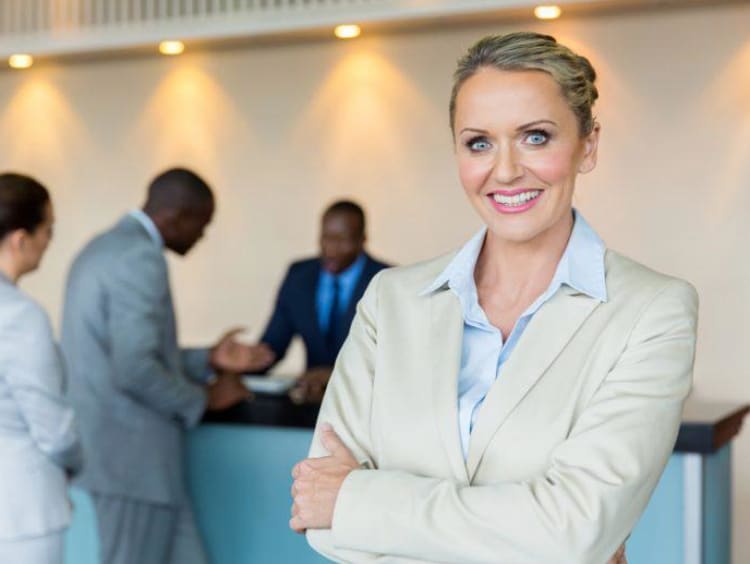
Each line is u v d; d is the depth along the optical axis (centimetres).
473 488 138
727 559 344
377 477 141
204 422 361
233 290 600
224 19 554
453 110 145
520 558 134
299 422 349
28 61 624
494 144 141
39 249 284
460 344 150
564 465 137
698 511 295
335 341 460
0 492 266
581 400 141
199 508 365
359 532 139
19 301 271
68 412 276
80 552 363
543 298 146
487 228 155
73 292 335
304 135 582
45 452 274
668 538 298
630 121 518
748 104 500
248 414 354
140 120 618
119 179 624
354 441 153
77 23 587
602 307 144
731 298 504
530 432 141
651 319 142
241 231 597
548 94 139
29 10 596
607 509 134
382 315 157
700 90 507
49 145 641
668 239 513
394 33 558
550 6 499
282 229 588
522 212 142
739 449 507
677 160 512
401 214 562
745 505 505
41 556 271
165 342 339
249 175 595
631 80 517
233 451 362
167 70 611
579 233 150
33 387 269
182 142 609
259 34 553
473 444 143
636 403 138
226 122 599
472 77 142
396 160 562
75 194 635
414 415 148
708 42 505
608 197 522
